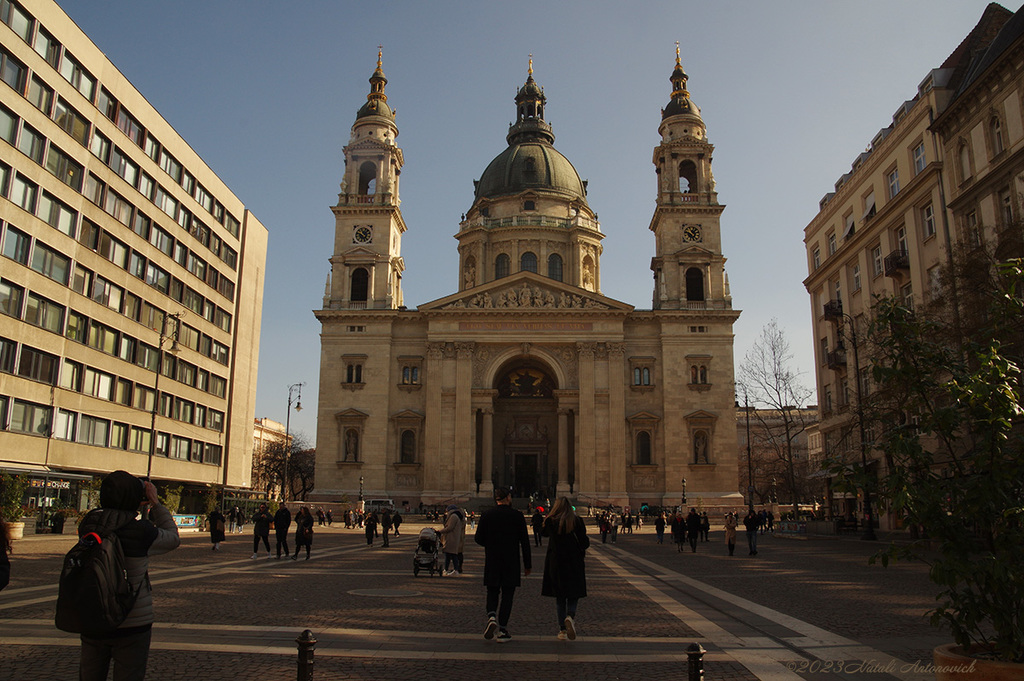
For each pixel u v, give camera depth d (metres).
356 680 10.24
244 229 87.31
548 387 92.50
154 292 67.12
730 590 21.45
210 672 10.45
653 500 81.19
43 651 11.48
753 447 113.81
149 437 66.25
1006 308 10.02
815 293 69.12
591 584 23.31
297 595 19.03
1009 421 8.84
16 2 48.91
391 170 92.25
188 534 53.81
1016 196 37.88
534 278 85.50
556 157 109.12
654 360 84.94
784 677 10.65
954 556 8.45
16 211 49.22
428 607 17.27
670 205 88.62
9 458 48.75
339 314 85.25
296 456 136.25
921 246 48.88
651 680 10.44
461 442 81.56
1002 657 8.12
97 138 58.34
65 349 54.53
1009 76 38.56
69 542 39.31
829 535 53.09
